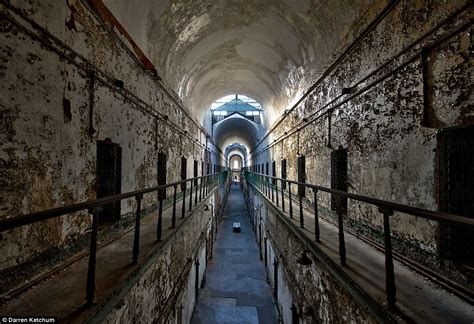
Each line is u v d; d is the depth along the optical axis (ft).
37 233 6.82
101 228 10.20
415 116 7.56
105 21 9.96
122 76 11.70
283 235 18.02
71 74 8.13
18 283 6.17
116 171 11.59
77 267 7.78
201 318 20.26
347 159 12.12
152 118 15.96
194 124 32.14
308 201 18.66
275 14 16.85
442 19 6.46
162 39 16.31
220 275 28.43
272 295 24.00
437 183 6.78
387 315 5.28
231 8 17.92
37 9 6.64
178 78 22.29
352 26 11.29
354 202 11.46
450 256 6.53
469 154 6.68
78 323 4.90
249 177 59.26
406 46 7.84
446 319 5.08
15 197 6.12
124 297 7.16
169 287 12.41
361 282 6.65
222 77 32.94
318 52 15.76
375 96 9.70
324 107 15.12
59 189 7.69
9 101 5.92
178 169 23.48
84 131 8.89
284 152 28.07
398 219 8.39
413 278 6.89
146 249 9.47
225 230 48.34
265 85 31.07
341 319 8.14
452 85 6.31
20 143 6.25
